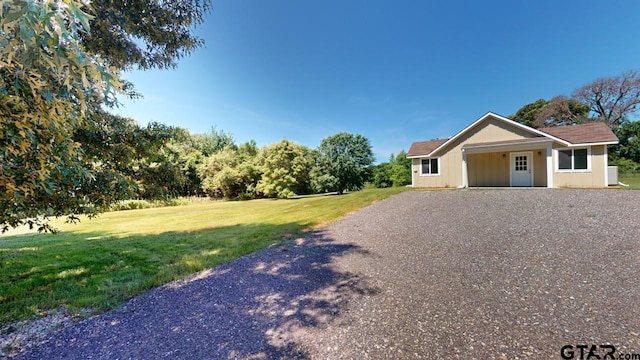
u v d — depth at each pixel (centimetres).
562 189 1034
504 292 288
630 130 2280
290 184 2520
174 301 313
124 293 343
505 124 1316
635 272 316
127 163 429
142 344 228
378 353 201
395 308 268
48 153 213
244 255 484
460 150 1431
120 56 448
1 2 116
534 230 515
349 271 378
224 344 223
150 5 412
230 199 2672
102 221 1174
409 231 572
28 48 135
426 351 200
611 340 203
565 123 2705
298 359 200
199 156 2906
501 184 1367
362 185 2930
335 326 242
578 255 380
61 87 192
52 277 418
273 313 273
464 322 237
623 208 631
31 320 278
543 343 203
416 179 1557
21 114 169
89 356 214
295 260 439
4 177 200
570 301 262
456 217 669
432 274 348
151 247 612
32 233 945
